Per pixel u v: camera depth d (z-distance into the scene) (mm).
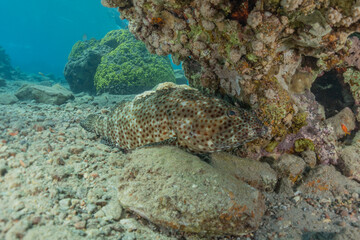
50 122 910
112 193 569
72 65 2422
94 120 863
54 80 4270
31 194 504
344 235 509
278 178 677
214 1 529
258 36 524
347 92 808
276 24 514
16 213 446
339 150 717
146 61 2262
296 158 690
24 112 1061
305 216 581
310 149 702
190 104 630
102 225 478
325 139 719
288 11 502
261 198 553
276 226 550
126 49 2262
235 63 608
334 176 663
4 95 1458
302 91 711
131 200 512
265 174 654
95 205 524
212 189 506
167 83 808
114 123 774
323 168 674
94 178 606
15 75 3664
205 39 632
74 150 688
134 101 754
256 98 649
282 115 653
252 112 645
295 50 632
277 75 647
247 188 548
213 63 676
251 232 527
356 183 660
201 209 477
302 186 663
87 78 2361
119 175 590
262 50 549
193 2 580
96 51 2338
